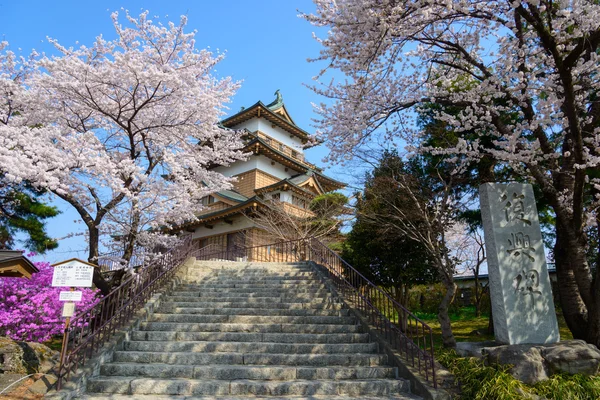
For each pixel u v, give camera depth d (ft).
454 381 17.74
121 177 30.50
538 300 20.24
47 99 30.32
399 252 33.06
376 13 19.67
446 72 28.12
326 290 31.19
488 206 21.65
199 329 23.95
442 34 24.16
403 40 22.63
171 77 28.27
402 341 21.12
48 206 42.63
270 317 25.57
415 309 54.29
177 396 16.80
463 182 32.55
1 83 28.78
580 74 22.21
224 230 69.67
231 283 33.30
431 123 33.71
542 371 17.40
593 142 21.36
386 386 18.01
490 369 17.38
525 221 21.43
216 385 17.30
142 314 24.56
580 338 22.04
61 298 17.83
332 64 23.93
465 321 46.09
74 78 28.12
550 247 37.40
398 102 26.58
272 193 69.87
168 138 33.91
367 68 23.11
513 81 23.56
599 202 21.62
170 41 31.76
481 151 29.86
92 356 18.78
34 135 26.89
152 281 26.84
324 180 79.00
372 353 21.62
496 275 20.70
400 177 31.48
